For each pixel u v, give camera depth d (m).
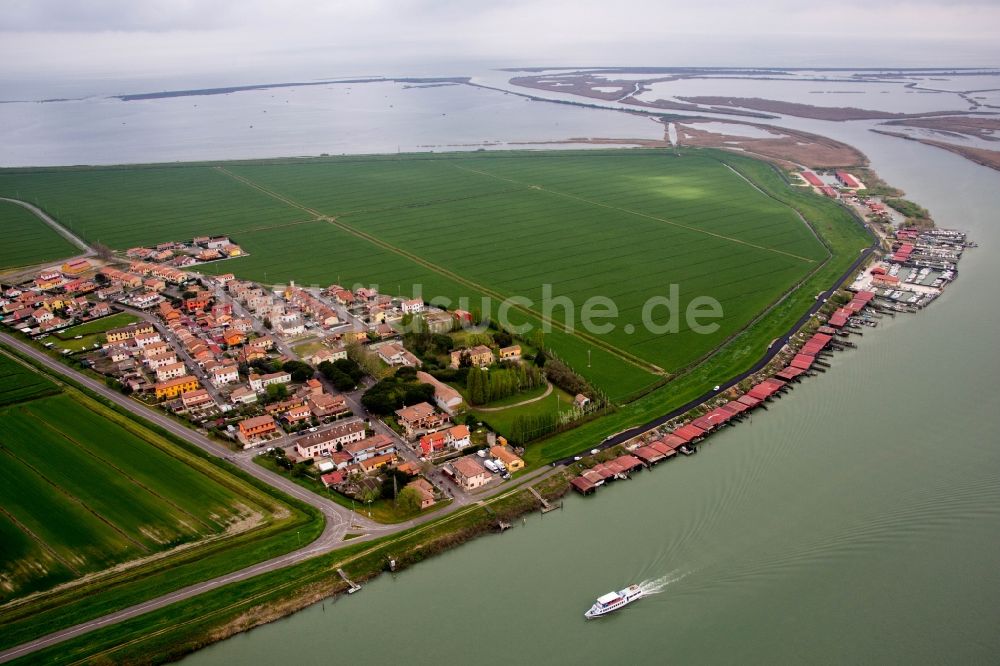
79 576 184.38
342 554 191.75
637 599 177.00
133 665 160.75
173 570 185.88
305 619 174.75
